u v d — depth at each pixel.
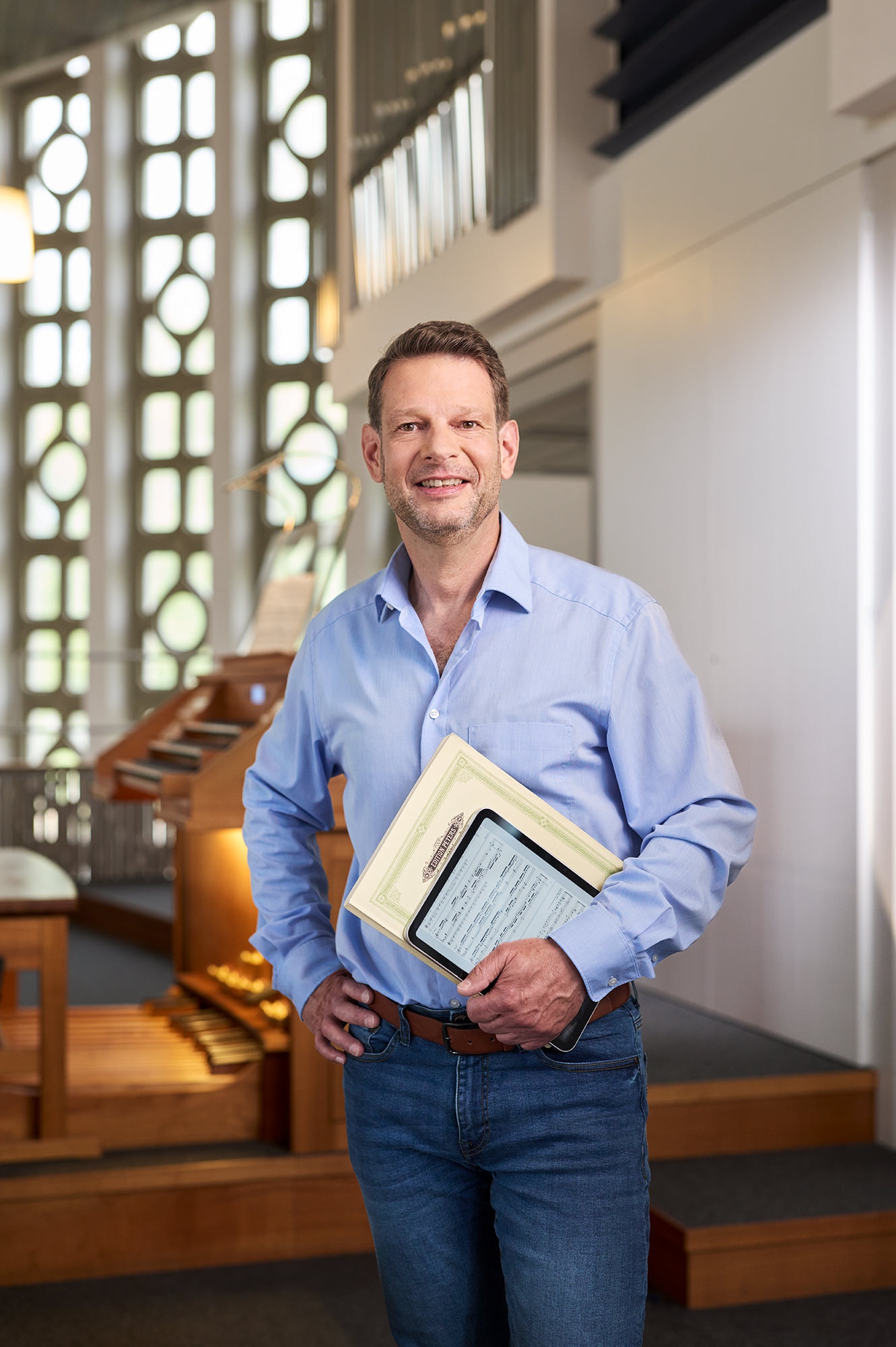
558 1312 1.38
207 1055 3.15
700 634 3.98
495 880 1.39
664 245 4.14
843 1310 2.62
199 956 3.96
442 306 5.46
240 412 9.48
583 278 4.55
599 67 4.57
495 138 4.85
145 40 9.95
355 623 1.59
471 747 1.43
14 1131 2.89
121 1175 2.78
